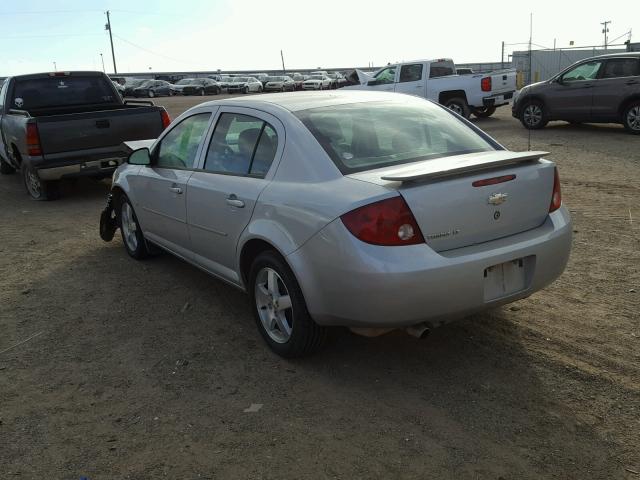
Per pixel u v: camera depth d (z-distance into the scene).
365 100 4.34
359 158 3.62
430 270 3.12
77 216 8.33
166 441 3.09
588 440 2.98
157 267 5.89
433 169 3.21
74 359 4.03
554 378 3.54
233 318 4.60
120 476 2.83
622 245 5.83
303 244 3.41
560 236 3.66
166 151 5.18
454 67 17.98
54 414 3.38
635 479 2.70
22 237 7.25
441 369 3.71
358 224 3.13
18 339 4.37
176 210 4.85
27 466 2.93
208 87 52.84
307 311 3.59
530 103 15.10
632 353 3.78
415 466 2.83
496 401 3.34
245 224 3.91
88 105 10.28
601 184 8.61
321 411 3.31
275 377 3.69
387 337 4.16
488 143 4.18
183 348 4.13
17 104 9.77
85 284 5.48
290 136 3.77
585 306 4.49
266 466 2.86
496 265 3.40
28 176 9.46
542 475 2.74
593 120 14.05
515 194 3.51
